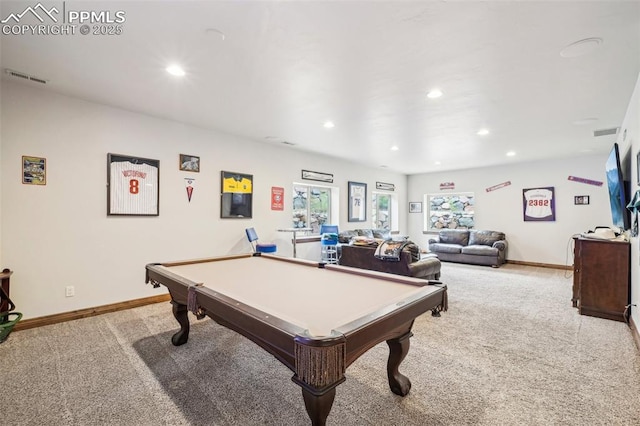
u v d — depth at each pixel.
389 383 1.99
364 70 2.63
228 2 1.77
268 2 1.77
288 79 2.82
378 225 8.49
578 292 3.80
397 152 6.05
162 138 4.02
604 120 3.94
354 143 5.32
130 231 3.73
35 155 3.08
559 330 3.06
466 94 3.13
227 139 4.77
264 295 1.87
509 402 1.88
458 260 7.21
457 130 4.45
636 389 2.02
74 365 2.31
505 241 7.12
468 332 3.01
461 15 1.89
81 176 3.36
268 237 5.42
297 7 1.82
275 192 5.54
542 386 2.06
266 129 4.49
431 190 8.74
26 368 2.26
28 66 2.61
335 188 6.94
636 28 2.01
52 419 1.71
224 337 2.85
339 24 1.99
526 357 2.48
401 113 3.73
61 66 2.60
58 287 3.21
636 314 2.93
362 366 2.33
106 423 1.69
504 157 6.49
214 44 2.24
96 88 3.06
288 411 1.80
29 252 3.05
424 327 3.15
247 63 2.52
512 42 2.19
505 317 3.45
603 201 6.15
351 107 3.54
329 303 1.71
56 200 3.20
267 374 2.21
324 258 6.48
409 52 2.34
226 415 1.76
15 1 1.79
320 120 4.04
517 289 4.72
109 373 2.20
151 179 3.91
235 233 4.88
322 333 1.23
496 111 3.64
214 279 2.31
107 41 2.21
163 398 1.92
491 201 7.62
